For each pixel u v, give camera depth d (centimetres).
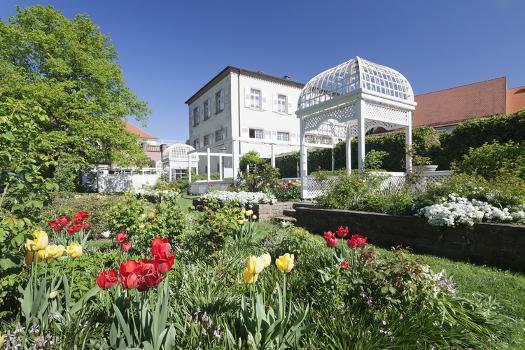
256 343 158
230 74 1984
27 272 216
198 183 1698
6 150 201
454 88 2056
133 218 429
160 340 143
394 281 210
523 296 277
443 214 416
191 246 391
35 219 224
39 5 1355
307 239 351
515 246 358
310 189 996
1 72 1190
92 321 187
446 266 376
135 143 1598
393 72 924
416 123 1972
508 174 540
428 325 194
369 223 538
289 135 2231
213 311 210
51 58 1260
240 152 1975
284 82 2194
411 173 709
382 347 177
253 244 421
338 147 1477
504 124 903
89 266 275
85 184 1808
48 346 154
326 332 188
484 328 206
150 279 140
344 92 909
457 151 1016
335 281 228
